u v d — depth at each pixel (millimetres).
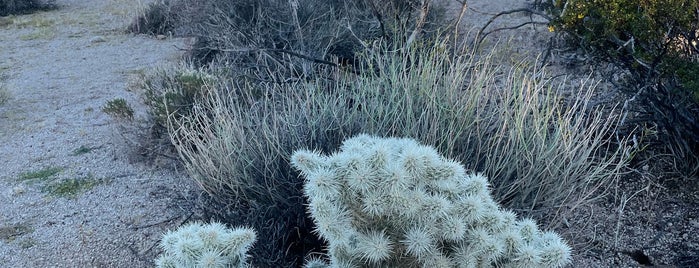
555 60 3816
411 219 1607
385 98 2580
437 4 5359
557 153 2256
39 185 3064
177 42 6012
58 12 7891
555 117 2680
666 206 2635
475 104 2443
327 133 2438
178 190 2863
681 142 2803
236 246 1708
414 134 2318
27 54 5859
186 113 3160
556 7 2986
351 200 1603
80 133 3688
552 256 1635
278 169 2293
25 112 4188
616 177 2582
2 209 2855
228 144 2336
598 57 2941
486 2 6301
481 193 1654
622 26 2666
